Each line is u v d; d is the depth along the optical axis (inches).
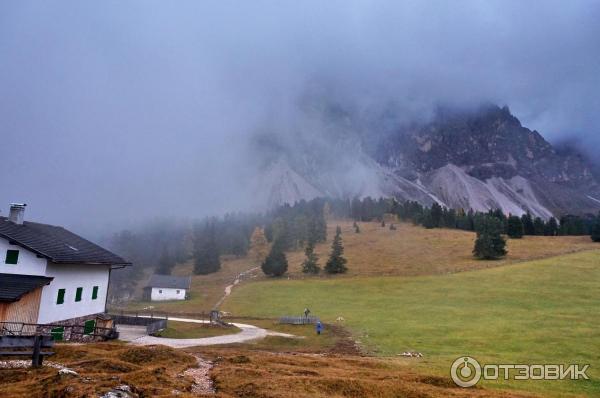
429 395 751.7
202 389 712.4
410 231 7071.9
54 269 1336.1
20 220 1464.1
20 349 773.3
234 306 3208.7
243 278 4798.2
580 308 2261.3
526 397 795.4
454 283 3388.3
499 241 4586.6
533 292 2785.4
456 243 5698.8
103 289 1686.8
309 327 2202.3
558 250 4675.2
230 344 1574.8
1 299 1119.6
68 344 1069.8
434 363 1197.1
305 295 3462.1
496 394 796.6
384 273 4303.6
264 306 3132.4
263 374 828.0
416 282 3612.2
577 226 7411.4
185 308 3373.5
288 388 714.2
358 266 4798.2
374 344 1636.3
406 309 2600.9
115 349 1027.3
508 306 2452.0
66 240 1596.9
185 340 1617.9
